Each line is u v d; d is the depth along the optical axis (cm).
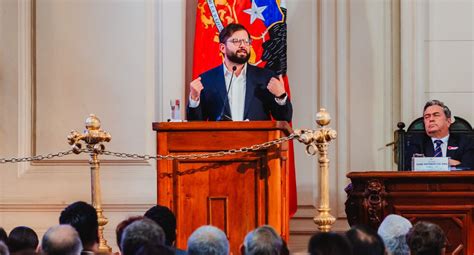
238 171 620
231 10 866
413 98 895
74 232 468
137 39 905
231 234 618
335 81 913
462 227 690
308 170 910
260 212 615
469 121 893
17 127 903
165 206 585
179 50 901
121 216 885
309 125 915
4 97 907
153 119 898
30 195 898
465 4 902
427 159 721
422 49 902
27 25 909
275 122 618
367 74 913
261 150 618
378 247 450
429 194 692
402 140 813
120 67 905
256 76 756
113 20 908
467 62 898
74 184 896
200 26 870
